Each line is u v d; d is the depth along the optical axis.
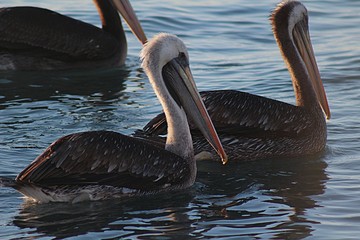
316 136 15.49
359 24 24.61
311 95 15.59
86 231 11.73
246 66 20.81
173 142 13.57
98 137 12.72
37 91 19.31
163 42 13.45
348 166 14.78
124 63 22.08
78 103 18.25
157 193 13.30
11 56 21.33
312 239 11.52
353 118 17.03
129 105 18.09
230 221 12.16
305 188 13.66
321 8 26.31
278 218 12.29
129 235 11.59
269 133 15.12
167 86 13.55
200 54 21.89
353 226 11.98
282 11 15.83
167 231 11.76
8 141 15.45
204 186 13.75
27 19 21.45
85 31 21.67
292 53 15.73
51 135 15.89
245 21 24.84
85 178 12.58
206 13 25.41
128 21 21.19
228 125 14.88
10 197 12.94
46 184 12.38
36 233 11.62
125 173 12.85
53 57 21.50
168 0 26.59
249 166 14.94
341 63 20.73
